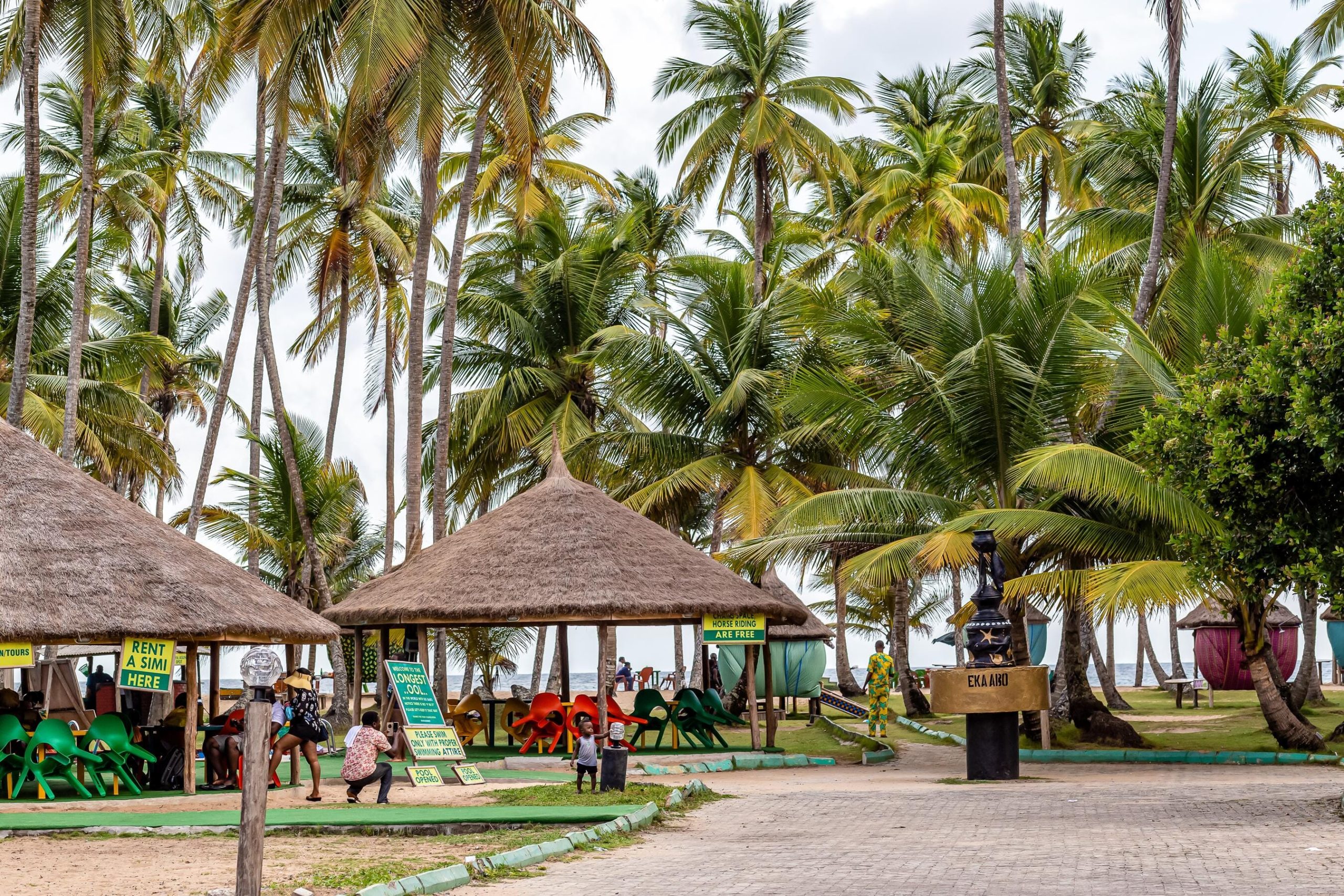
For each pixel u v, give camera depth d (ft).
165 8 90.43
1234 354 49.06
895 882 29.30
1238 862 30.32
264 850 36.09
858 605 169.99
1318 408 39.78
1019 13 117.39
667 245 132.77
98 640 50.08
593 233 125.59
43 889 29.25
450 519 121.80
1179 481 47.55
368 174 85.92
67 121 115.34
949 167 120.57
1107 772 60.23
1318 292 43.47
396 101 79.61
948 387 72.33
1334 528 42.63
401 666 58.90
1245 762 63.72
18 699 58.18
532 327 112.37
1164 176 78.02
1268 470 43.04
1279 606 113.91
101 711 79.46
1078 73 118.01
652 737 85.46
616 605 67.56
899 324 77.56
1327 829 35.65
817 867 32.17
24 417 99.04
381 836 39.88
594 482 112.78
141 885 29.76
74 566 51.31
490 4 81.97
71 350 87.92
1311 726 71.56
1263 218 89.20
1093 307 71.51
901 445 74.49
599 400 116.06
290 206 124.06
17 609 48.26
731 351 103.96
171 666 51.42
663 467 104.73
